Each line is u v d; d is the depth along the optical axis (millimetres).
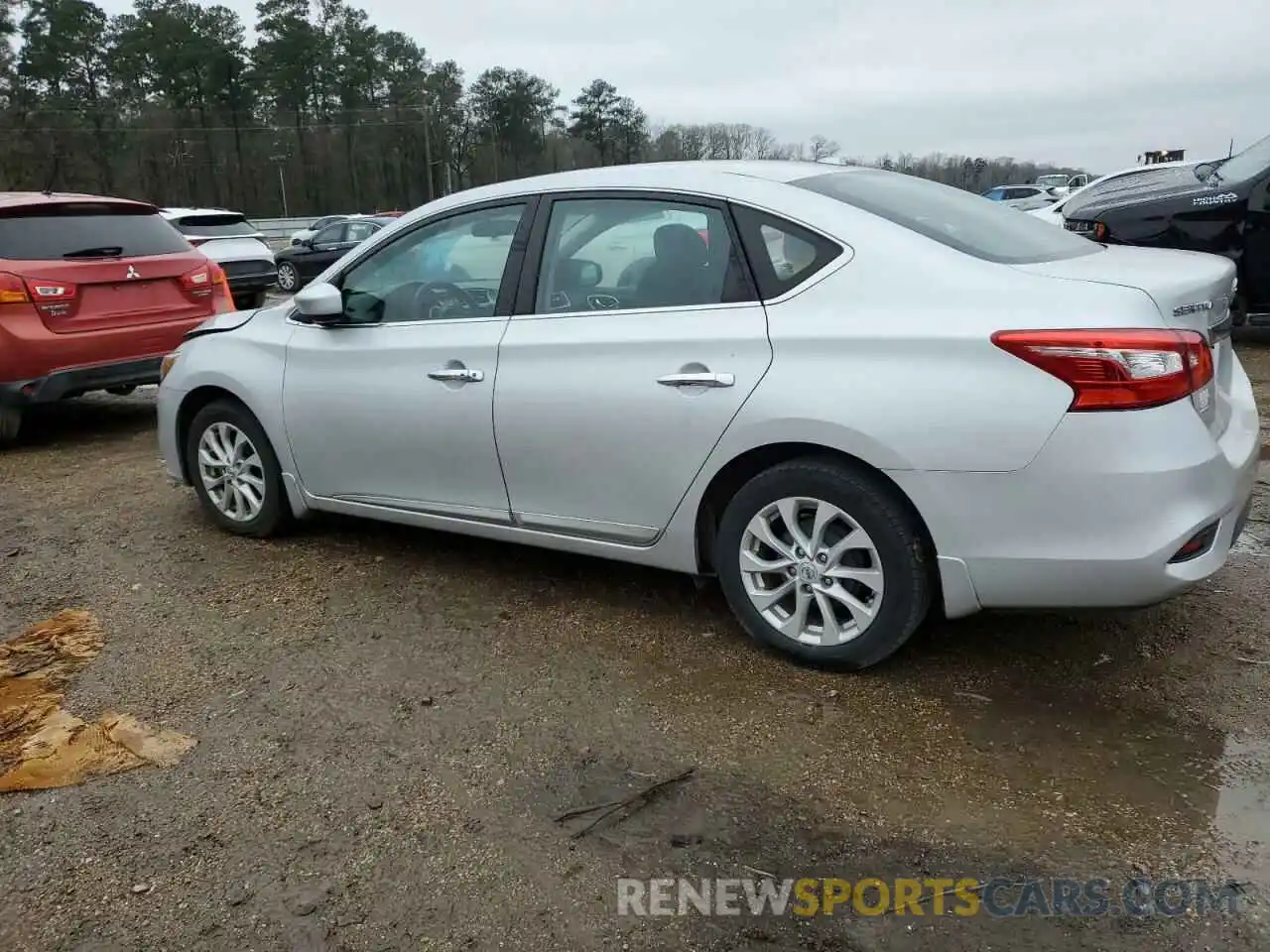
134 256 6727
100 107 59250
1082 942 2018
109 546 4590
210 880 2295
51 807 2594
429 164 63875
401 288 3875
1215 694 2920
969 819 2410
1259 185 7809
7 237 6238
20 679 3307
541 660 3312
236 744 2865
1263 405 6477
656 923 2117
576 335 3318
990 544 2703
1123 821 2377
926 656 3213
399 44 68062
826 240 2957
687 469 3133
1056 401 2561
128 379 6645
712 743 2783
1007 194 28438
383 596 3896
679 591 3832
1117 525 2559
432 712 3008
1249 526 4250
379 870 2309
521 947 2066
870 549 2908
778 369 2922
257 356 4309
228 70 62656
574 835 2410
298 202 65688
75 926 2164
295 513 4398
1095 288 2621
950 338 2678
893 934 2062
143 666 3369
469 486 3699
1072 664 3131
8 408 6340
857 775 2604
